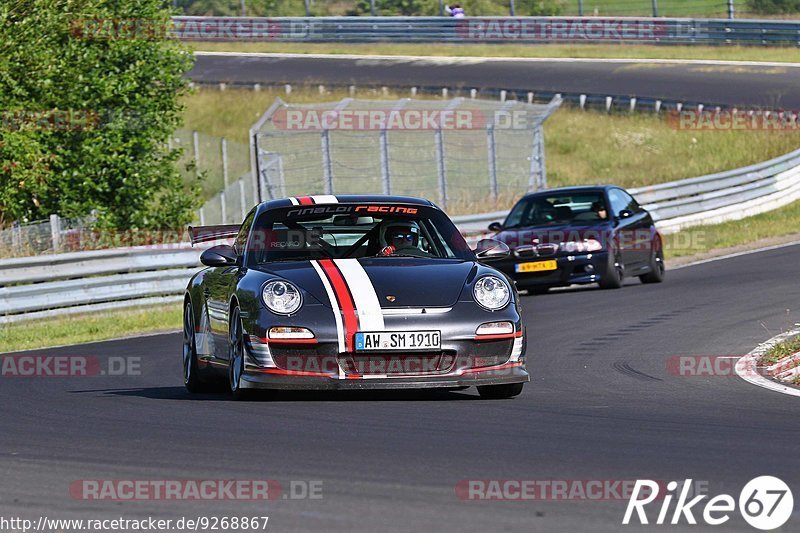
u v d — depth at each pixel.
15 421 26.12
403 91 140.25
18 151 68.69
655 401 27.36
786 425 23.47
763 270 61.84
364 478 18.58
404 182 96.50
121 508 17.08
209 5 194.50
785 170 97.75
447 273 27.94
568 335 41.78
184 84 78.62
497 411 25.70
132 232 75.31
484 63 158.00
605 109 135.12
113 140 74.12
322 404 26.98
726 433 22.56
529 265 56.53
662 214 82.94
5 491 18.38
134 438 22.97
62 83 72.75
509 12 190.25
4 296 51.44
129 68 75.94
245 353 26.95
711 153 120.44
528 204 60.44
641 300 51.66
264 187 83.94
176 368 37.75
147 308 57.47
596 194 59.56
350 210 30.89
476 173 98.69
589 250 56.09
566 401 27.44
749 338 38.56
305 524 15.82
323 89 143.12
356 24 177.38
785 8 183.38
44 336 49.25
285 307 26.62
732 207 90.38
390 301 26.62
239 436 22.77
